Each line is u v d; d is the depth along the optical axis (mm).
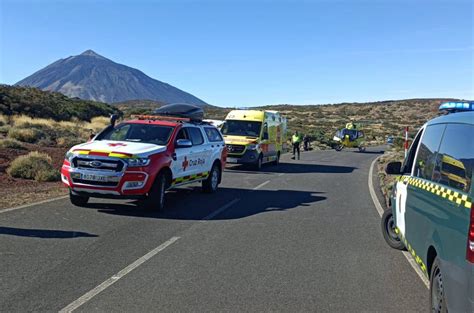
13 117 41469
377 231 9625
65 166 10789
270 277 6527
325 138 61812
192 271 6707
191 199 13227
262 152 24000
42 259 7062
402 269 7043
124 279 6293
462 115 5035
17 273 6414
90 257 7234
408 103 146250
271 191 15391
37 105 50938
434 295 4848
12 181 15250
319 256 7652
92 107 60156
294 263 7227
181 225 9703
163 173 11227
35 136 28328
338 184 17922
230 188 15898
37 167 16422
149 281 6242
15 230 8750
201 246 8070
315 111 140750
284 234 9156
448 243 4387
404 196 6828
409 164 7227
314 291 6027
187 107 15328
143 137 12047
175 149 11914
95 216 10273
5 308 5234
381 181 18641
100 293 5762
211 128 14852
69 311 5195
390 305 5617
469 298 3869
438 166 5320
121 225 9492
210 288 6035
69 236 8461
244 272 6723
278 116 27734
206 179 14078
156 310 5285
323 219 10781
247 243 8359
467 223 3984
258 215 11070
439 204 4895
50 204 11461
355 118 124688
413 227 6090
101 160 10406
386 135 85312
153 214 10797
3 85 56219
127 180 10344
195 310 5312
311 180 19062
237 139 23328
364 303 5656
